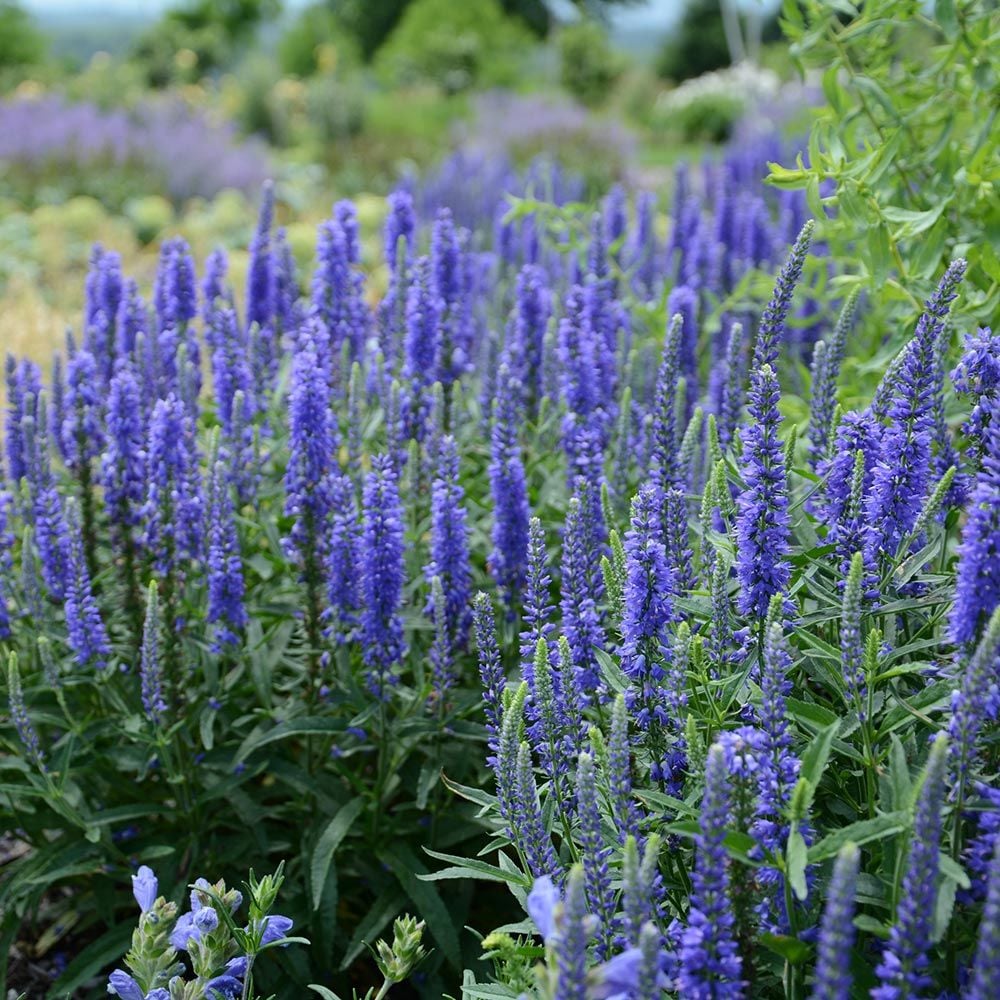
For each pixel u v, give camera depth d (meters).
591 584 3.44
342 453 5.94
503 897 4.41
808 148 4.39
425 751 4.21
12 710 3.91
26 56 47.00
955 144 4.86
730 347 4.51
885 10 4.69
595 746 2.71
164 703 4.25
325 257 5.57
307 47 48.25
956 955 2.48
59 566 4.51
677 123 32.03
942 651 3.13
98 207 17.72
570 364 4.81
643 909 2.16
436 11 47.12
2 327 10.39
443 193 13.07
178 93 29.98
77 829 4.41
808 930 2.38
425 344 5.24
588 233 6.40
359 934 4.05
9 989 4.59
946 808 2.34
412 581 4.70
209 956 2.76
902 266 4.40
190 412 5.33
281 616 4.50
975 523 2.38
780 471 2.84
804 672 3.20
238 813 4.33
